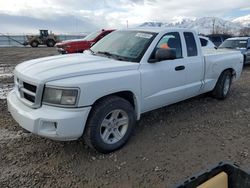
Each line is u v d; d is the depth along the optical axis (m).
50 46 36.00
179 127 4.96
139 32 4.96
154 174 3.46
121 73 3.99
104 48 4.99
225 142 4.40
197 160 3.81
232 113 5.83
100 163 3.70
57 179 3.33
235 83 9.08
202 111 5.89
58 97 3.44
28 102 3.69
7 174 3.41
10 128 4.77
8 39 42.94
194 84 5.53
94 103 3.75
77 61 4.16
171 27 5.19
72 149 4.05
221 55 6.42
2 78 9.64
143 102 4.41
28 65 4.15
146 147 4.16
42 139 4.36
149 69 4.41
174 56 4.41
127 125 4.13
